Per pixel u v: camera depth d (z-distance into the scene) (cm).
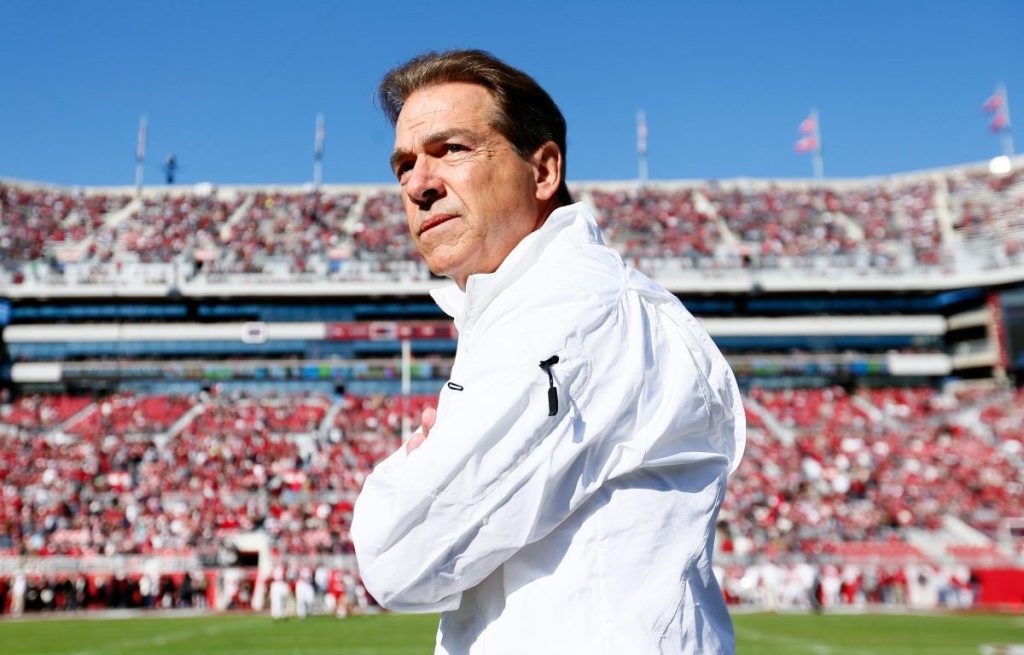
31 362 5606
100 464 4381
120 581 3434
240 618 3059
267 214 7031
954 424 5028
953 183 6988
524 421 146
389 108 213
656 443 160
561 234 178
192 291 5775
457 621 163
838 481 4294
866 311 5919
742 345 5784
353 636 2342
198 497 4041
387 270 5859
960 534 3809
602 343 159
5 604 3288
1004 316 5541
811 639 2186
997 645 2028
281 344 5681
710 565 167
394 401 5384
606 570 152
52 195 7100
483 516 144
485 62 198
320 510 3919
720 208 7019
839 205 7000
